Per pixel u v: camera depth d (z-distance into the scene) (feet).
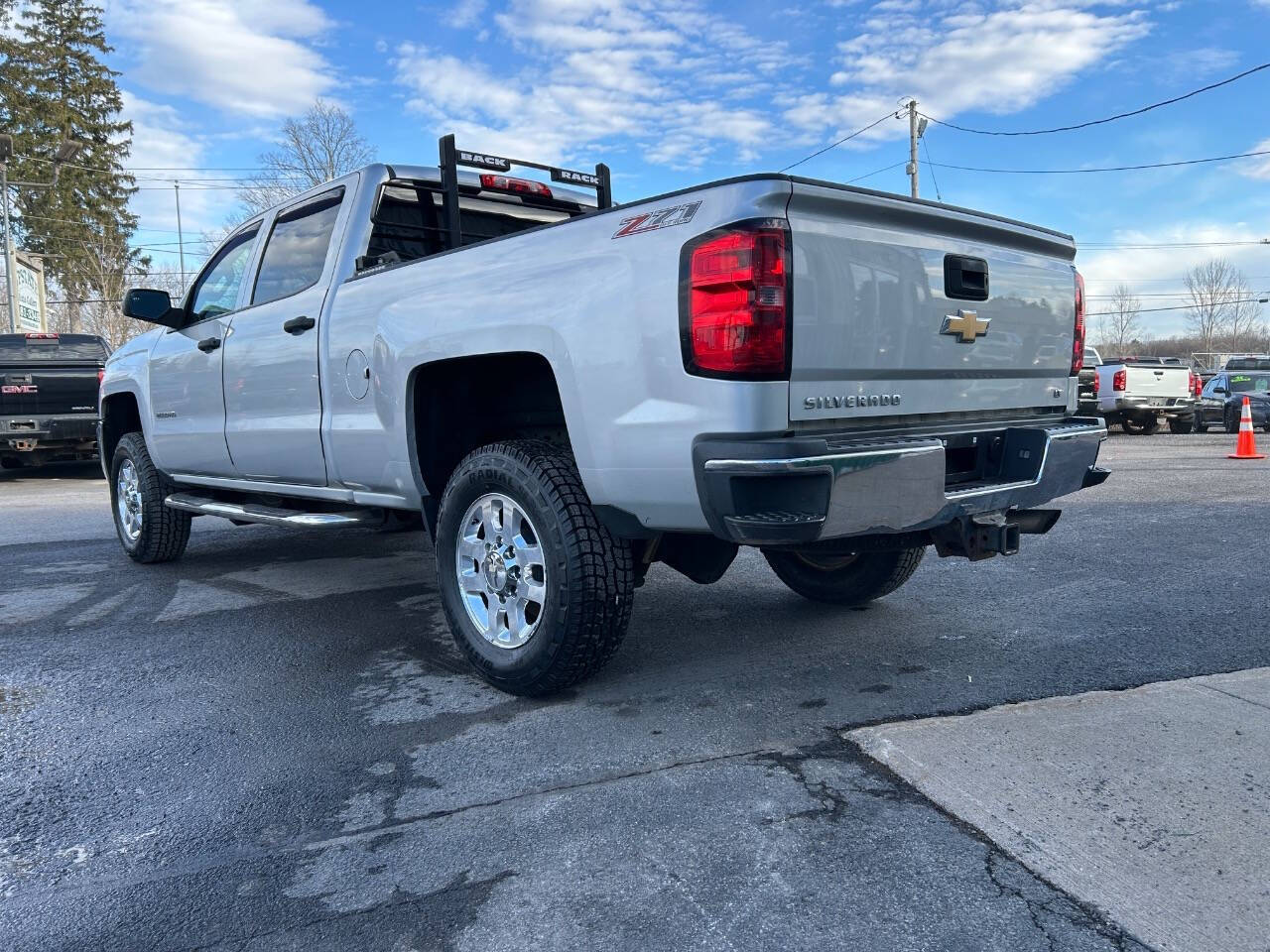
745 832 8.23
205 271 19.33
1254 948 6.48
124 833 8.72
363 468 14.11
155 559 21.03
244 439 16.88
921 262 10.66
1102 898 7.09
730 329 9.05
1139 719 10.30
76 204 157.89
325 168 119.34
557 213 18.94
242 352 16.69
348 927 7.13
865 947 6.64
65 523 28.58
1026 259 12.32
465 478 11.94
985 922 6.86
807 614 15.52
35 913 7.45
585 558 10.78
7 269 84.94
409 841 8.36
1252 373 69.10
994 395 11.98
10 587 19.15
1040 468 11.48
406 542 23.93
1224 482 31.89
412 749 10.41
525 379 13.51
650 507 10.11
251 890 7.70
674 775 9.41
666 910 7.14
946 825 8.22
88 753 10.61
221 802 9.29
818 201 9.41
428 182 16.03
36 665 13.87
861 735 10.10
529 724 10.98
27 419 40.81
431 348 12.28
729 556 11.88
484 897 7.43
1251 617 14.71
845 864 7.67
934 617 15.15
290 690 12.55
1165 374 65.92
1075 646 13.42
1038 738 9.86
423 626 15.65
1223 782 8.77
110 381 21.91
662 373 9.64
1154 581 17.31
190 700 12.27
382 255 14.90
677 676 12.46
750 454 8.94
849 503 9.25
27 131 153.58
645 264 9.75
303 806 9.14
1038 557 19.67
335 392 14.44
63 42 163.12
